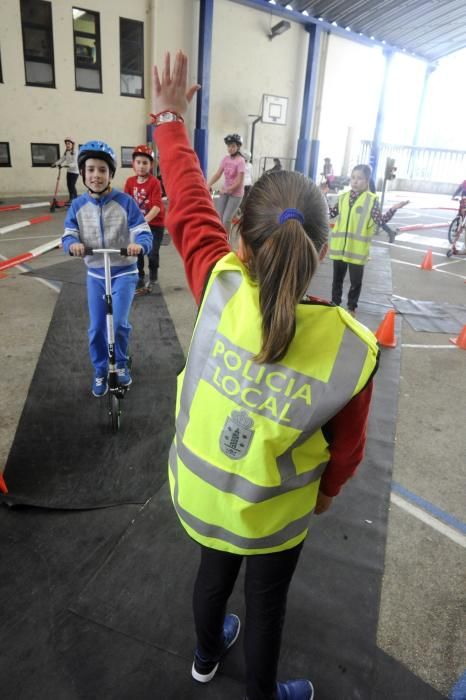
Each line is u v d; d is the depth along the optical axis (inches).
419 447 116.2
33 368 141.3
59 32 445.7
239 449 40.9
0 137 448.1
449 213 585.6
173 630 69.2
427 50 747.4
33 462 101.0
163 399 128.0
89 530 85.3
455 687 64.1
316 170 682.8
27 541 82.3
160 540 84.0
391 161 373.1
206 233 48.6
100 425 115.0
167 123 56.5
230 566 50.3
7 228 334.3
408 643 69.4
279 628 49.5
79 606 71.7
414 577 80.4
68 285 218.5
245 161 279.3
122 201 114.3
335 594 76.2
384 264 303.0
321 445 42.4
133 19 480.7
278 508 43.4
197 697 61.7
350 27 637.9
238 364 40.1
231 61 560.1
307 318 38.3
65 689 61.6
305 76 629.3
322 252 40.6
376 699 62.2
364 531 89.3
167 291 219.6
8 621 69.1
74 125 483.2
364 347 38.6
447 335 189.6
